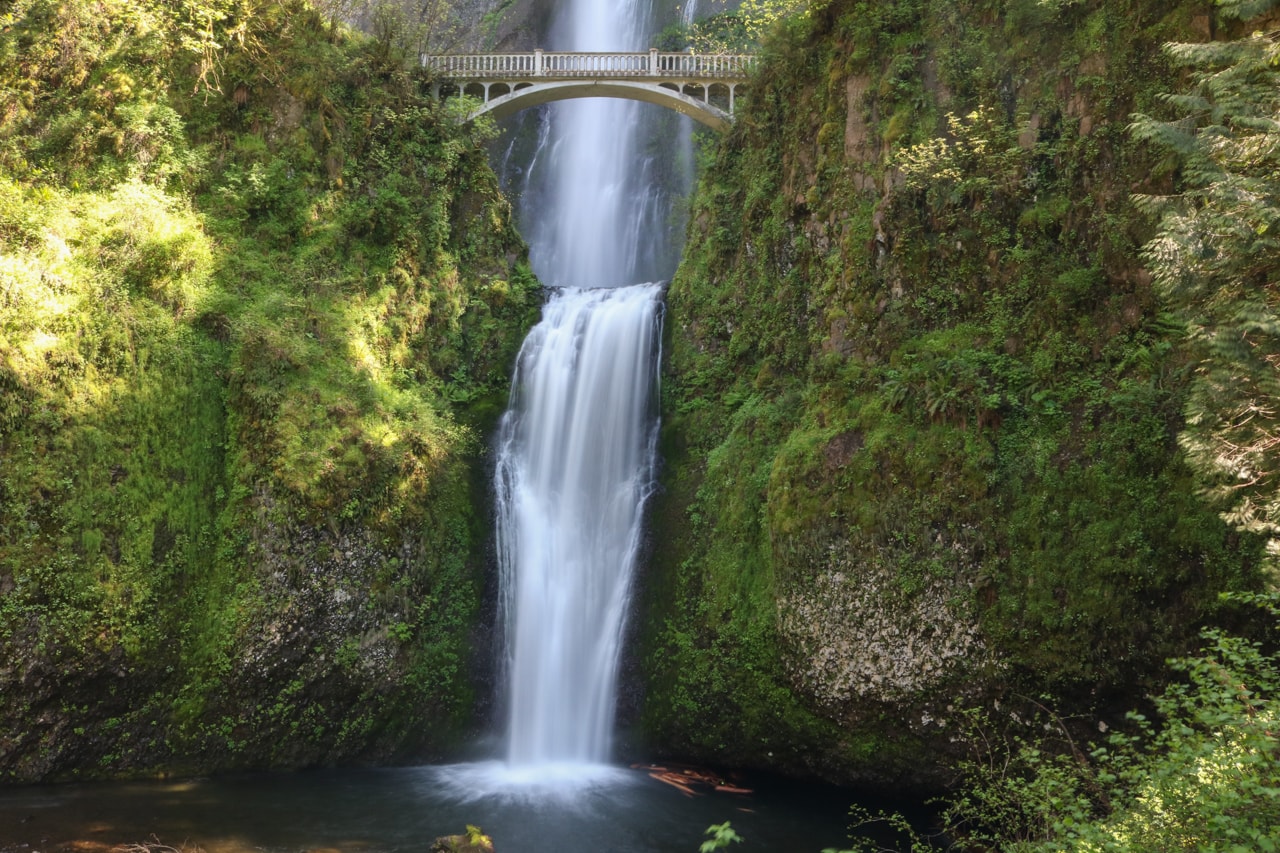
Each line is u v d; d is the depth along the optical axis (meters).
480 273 20.73
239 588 14.67
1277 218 9.16
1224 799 7.20
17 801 12.71
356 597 15.37
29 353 13.54
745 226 19.20
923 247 15.55
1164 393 12.88
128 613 13.67
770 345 17.84
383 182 19.55
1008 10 15.71
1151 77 14.17
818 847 12.59
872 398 15.05
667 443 18.69
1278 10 12.59
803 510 14.68
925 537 13.58
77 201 15.59
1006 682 12.83
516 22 36.41
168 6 17.92
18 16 16.92
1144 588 12.21
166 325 15.30
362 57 20.39
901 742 13.83
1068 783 9.88
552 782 15.21
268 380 15.76
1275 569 9.92
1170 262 10.09
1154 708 12.22
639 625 17.00
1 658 12.67
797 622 14.52
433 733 16.20
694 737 15.91
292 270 17.42
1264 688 8.80
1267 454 9.62
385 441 16.27
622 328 19.70
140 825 12.18
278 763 14.98
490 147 33.16
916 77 16.55
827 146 17.45
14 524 12.98
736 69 23.95
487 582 17.50
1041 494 13.13
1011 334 14.54
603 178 32.62
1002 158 15.04
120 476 14.10
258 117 18.31
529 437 19.28
